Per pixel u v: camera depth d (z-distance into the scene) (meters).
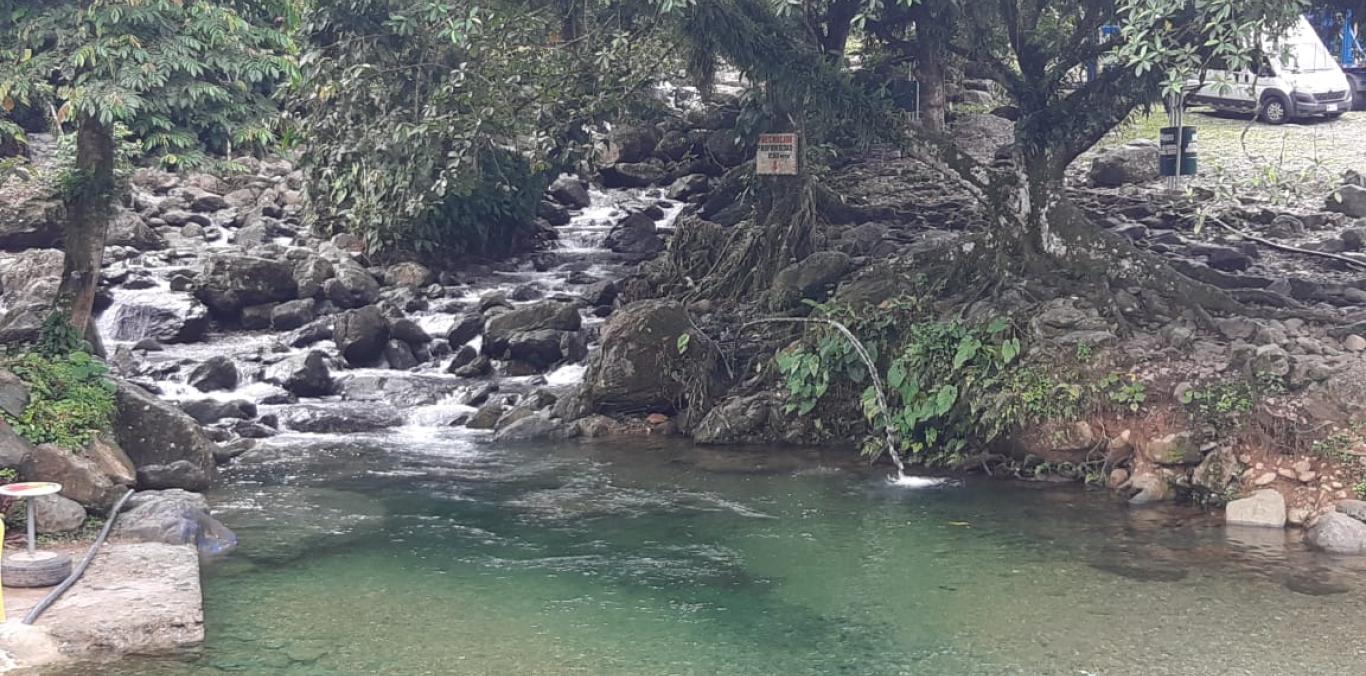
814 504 10.84
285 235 21.09
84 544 8.94
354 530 10.02
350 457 12.82
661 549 9.48
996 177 14.00
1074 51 13.56
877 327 13.27
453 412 14.59
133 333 16.45
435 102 14.05
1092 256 13.27
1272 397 10.67
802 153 16.34
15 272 17.09
